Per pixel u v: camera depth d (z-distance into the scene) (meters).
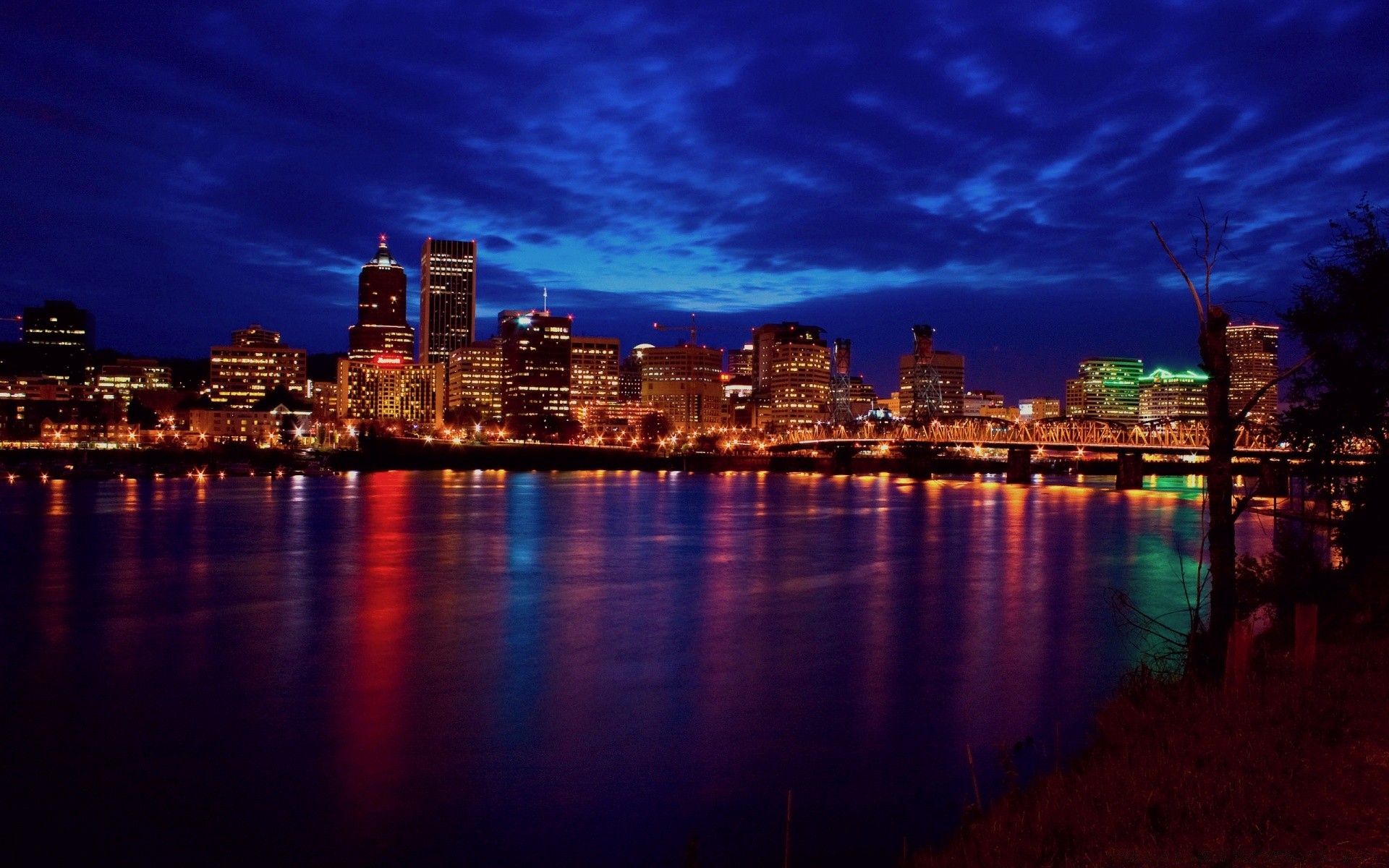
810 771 31.45
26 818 28.33
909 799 28.81
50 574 80.69
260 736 35.84
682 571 83.69
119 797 29.95
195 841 26.88
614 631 56.06
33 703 40.19
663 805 29.00
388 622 59.25
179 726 37.09
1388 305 35.06
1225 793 15.25
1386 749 16.34
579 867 25.20
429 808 28.98
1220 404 23.56
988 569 85.12
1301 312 36.78
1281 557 38.66
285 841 26.86
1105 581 77.31
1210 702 20.09
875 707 38.78
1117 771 17.45
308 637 54.34
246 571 82.69
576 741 35.00
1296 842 13.41
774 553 99.00
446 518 140.38
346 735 35.91
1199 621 25.67
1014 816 17.52
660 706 39.59
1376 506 35.69
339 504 164.88
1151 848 13.84
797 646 51.44
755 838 26.47
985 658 47.84
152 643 52.62
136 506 157.75
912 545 106.94
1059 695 40.16
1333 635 27.36
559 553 97.62
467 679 44.41
